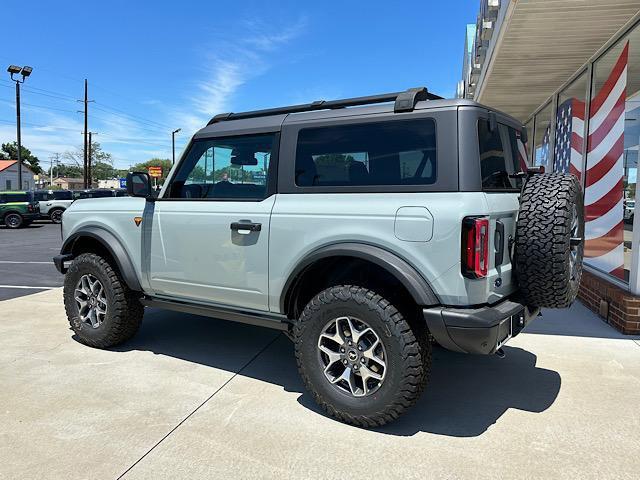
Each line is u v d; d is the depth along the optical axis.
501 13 6.26
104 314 4.58
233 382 3.88
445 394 3.66
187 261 3.96
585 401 3.52
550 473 2.64
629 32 6.06
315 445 2.93
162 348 4.70
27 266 10.48
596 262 6.82
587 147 7.39
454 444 2.94
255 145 3.73
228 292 3.77
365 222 3.09
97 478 2.60
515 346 4.70
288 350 4.66
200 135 4.02
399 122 3.15
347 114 3.36
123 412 3.34
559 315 5.79
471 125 2.95
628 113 6.01
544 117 10.50
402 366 2.95
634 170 5.75
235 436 3.03
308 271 3.40
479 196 2.86
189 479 2.59
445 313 2.82
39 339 4.95
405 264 2.95
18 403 3.47
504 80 8.63
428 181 2.99
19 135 29.58
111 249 4.36
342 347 3.19
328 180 3.36
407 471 2.66
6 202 22.83
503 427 3.15
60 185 98.69
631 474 2.63
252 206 3.61
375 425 3.08
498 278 3.04
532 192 3.20
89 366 4.20
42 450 2.87
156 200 4.19
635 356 4.41
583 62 7.58
